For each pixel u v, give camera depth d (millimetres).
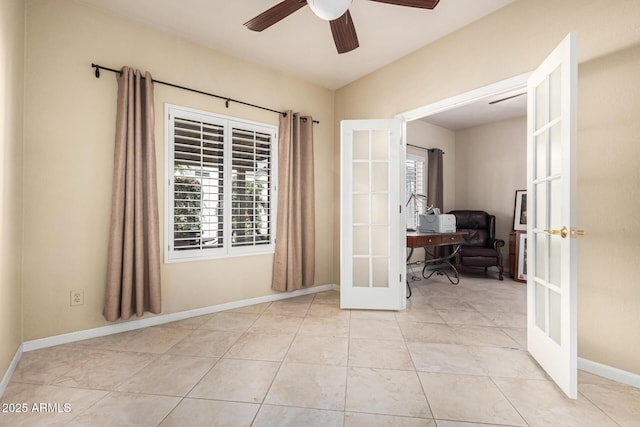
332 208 4090
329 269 4078
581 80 1939
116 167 2414
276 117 3529
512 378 1821
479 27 2531
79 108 2344
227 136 3139
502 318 2900
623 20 1775
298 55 3184
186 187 2906
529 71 2217
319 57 3227
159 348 2225
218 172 3098
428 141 5543
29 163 2154
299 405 1556
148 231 2555
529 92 2139
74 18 2328
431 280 4621
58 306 2271
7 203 1795
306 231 3713
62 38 2277
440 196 5516
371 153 3195
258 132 3387
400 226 3178
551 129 1898
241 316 2945
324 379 1804
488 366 1965
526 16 2232
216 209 3082
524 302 3438
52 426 1392
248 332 2543
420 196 5215
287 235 3480
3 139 1717
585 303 1918
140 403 1569
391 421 1437
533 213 2107
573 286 1610
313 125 3885
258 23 2025
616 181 1801
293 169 3570
